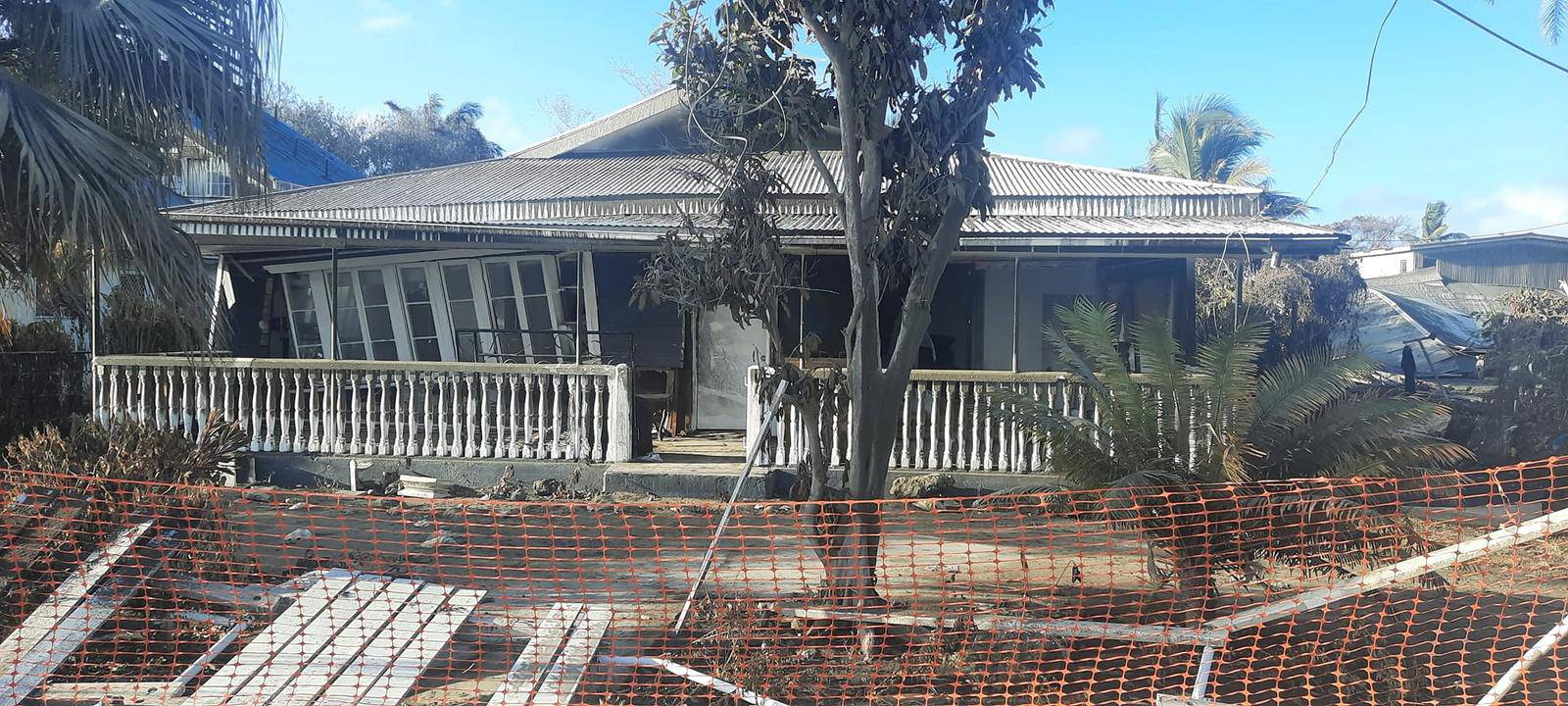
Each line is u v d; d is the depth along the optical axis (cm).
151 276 562
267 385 1042
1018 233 1002
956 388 1034
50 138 506
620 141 1590
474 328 1268
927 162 562
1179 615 579
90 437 681
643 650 534
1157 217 1223
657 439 1201
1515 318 1287
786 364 598
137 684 475
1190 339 1180
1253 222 1147
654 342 1254
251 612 581
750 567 711
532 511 891
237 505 887
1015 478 973
